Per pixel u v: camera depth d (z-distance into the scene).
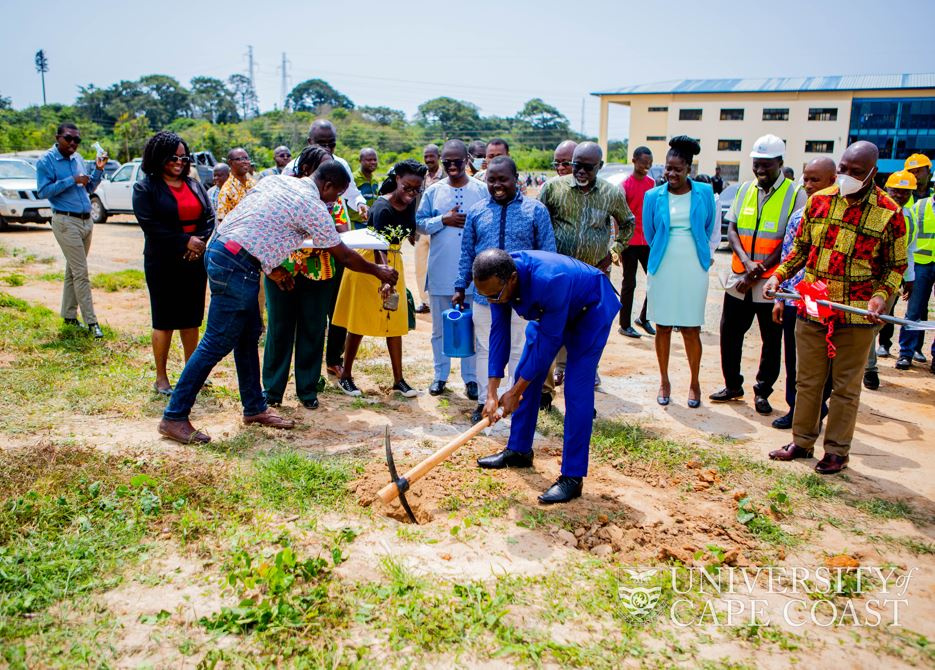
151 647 2.87
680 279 5.99
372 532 3.84
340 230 5.88
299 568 3.35
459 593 3.28
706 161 55.38
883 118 50.47
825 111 51.50
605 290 4.38
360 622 3.06
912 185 7.00
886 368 7.73
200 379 4.82
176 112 106.38
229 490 4.13
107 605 3.11
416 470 3.92
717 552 3.73
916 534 4.08
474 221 5.50
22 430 4.84
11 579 3.16
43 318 8.00
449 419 5.68
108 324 7.96
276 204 4.74
